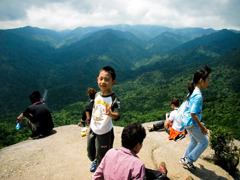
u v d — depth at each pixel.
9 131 54.59
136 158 1.54
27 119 4.49
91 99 4.09
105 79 2.27
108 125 2.41
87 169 3.03
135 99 128.38
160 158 3.52
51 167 3.09
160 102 114.56
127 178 1.45
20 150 3.73
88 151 2.66
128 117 85.31
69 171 2.97
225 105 65.88
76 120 90.31
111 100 2.32
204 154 3.78
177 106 4.52
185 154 3.18
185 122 2.88
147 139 4.51
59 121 89.19
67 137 4.43
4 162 3.23
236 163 3.59
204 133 2.72
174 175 2.95
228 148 3.51
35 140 4.36
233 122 48.03
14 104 194.38
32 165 3.15
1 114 157.50
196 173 3.08
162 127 5.20
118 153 1.60
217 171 3.23
